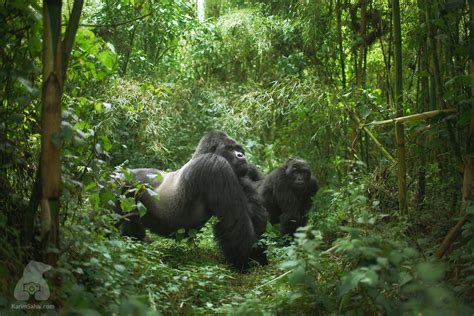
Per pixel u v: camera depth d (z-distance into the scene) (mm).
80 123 4020
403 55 7012
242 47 10906
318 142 8070
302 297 3424
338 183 6668
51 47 3154
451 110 4551
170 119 9383
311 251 3146
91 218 4145
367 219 3408
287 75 8492
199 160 6055
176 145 9422
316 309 3412
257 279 5020
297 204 7199
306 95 7383
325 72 7855
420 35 5133
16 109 3738
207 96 10039
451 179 5039
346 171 7402
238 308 3467
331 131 7590
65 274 3270
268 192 7473
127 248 4320
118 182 4641
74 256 3592
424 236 4789
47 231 3232
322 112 7254
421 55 5750
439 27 4641
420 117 4629
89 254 3684
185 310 3822
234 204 5836
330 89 7152
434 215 4992
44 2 3154
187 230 6230
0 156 3588
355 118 6602
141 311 2988
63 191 3453
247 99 9023
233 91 10422
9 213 3518
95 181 4043
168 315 3764
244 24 10781
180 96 9852
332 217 5859
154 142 8789
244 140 9195
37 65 3848
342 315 3186
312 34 8023
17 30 3529
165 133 9031
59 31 3188
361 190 4930
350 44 7480
